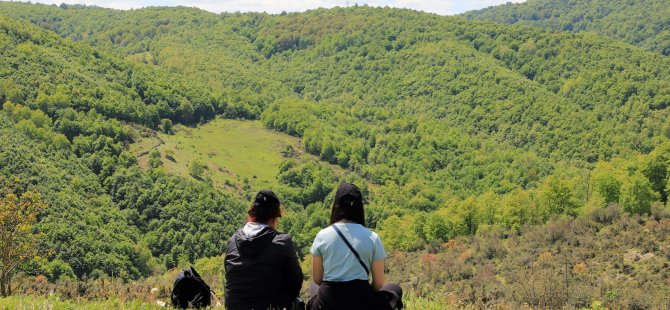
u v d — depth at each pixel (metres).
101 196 107.94
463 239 58.78
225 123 183.12
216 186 132.62
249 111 192.00
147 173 118.12
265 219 6.46
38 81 142.88
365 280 5.79
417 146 175.12
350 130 190.38
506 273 40.00
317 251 5.88
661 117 179.25
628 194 51.62
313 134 171.62
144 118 156.38
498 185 145.50
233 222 111.69
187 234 102.25
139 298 9.71
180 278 8.09
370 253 5.80
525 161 154.12
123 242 84.69
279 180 145.38
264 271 6.24
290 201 136.88
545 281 20.05
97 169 118.12
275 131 183.38
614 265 37.28
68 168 109.25
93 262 76.00
